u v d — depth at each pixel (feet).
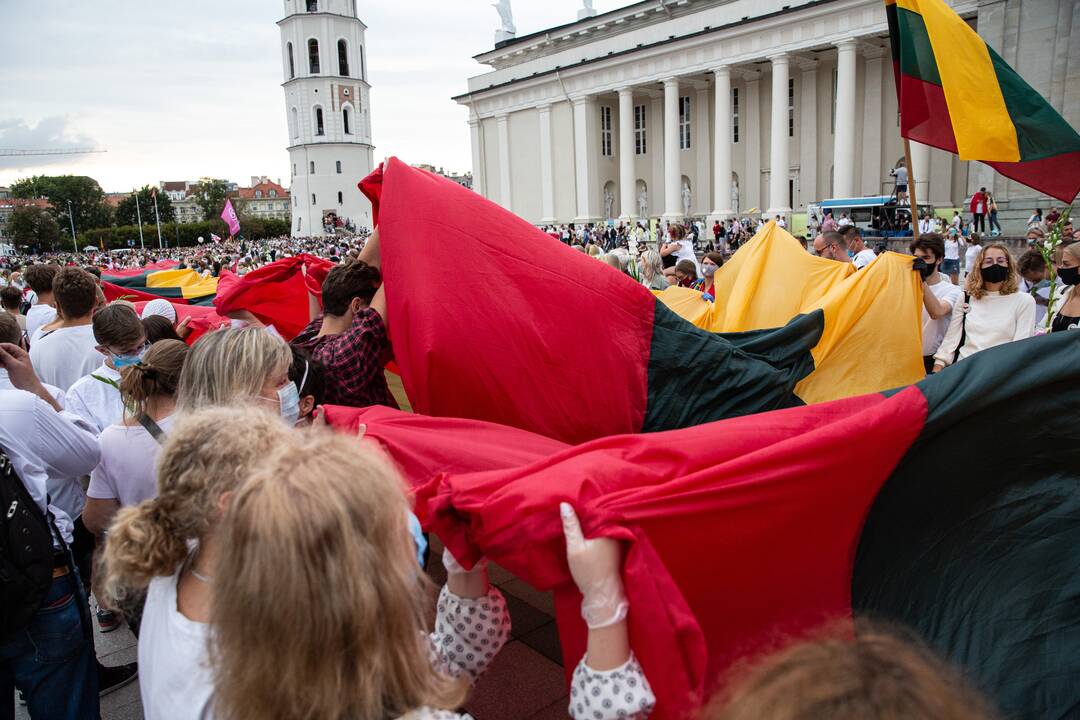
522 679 9.70
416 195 9.62
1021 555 6.97
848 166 109.40
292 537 3.54
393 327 9.39
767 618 6.18
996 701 6.57
